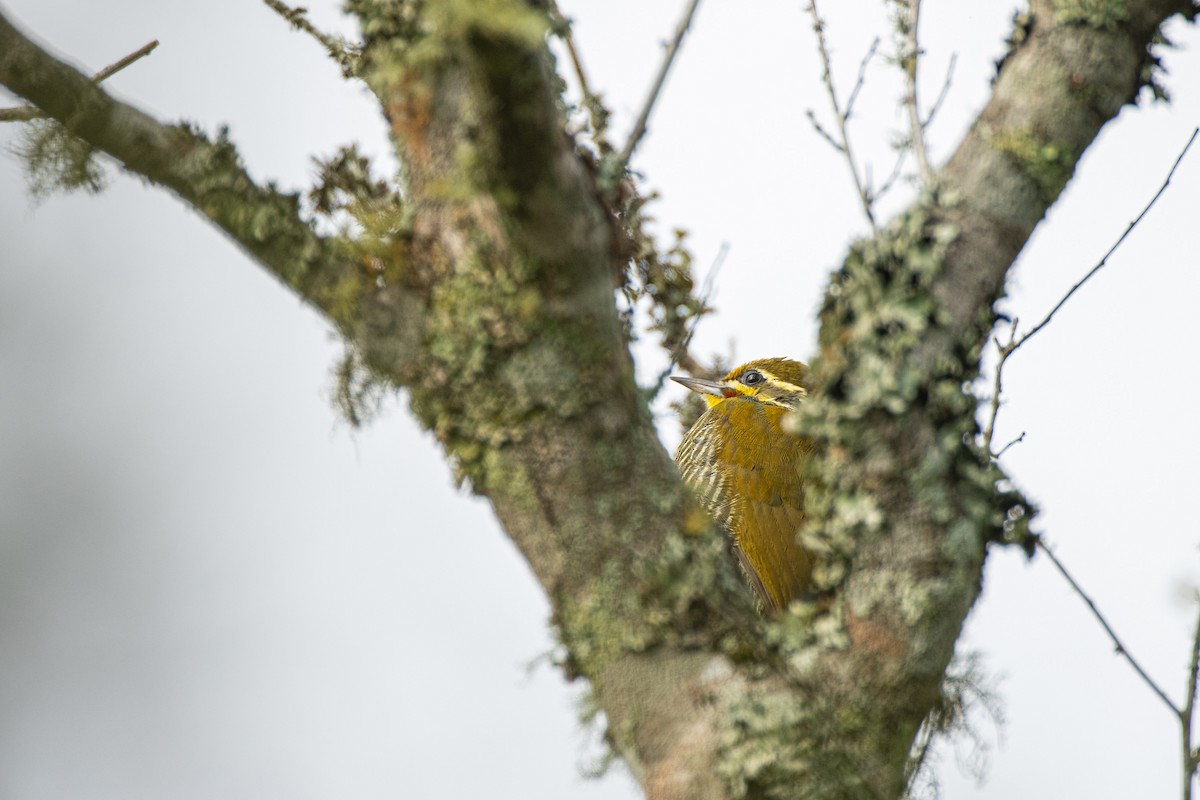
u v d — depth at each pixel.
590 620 4.96
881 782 4.73
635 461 4.99
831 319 5.09
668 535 4.96
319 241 5.08
